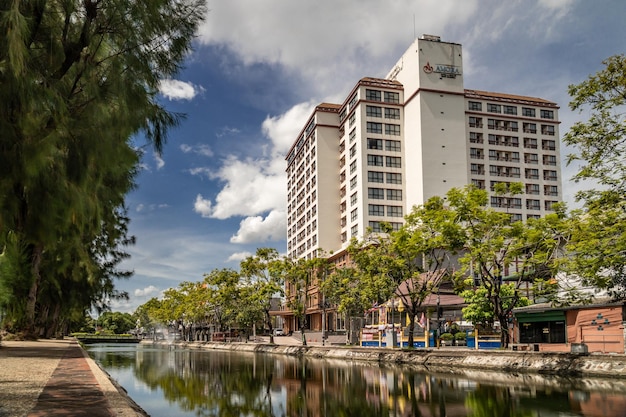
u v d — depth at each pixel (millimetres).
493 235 31656
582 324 31797
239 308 71875
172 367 35312
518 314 37906
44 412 8266
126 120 11109
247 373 30406
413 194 82250
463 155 82312
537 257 29266
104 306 42000
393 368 33188
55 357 20438
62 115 9867
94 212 11727
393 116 85875
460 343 43531
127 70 11203
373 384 23625
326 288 57094
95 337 119625
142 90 11250
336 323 84375
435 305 47375
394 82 87312
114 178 16188
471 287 43781
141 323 159875
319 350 51031
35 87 9281
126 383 24750
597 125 18812
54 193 10172
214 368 34438
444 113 82688
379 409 16500
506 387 21453
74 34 11125
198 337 105438
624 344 28391
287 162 123062
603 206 18953
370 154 83688
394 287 39938
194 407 17266
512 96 94438
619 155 18562
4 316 17438
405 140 85562
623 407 15758
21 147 9258
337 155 94875
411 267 38750
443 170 80938
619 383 22359
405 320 54906
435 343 43000
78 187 10758
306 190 101812
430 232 36406
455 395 19344
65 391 10797
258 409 16828
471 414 15227
